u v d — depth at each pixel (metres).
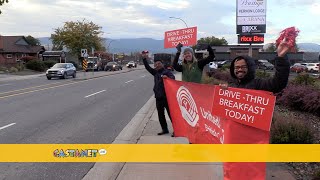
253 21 17.28
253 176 2.51
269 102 2.37
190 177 3.36
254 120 2.43
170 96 3.78
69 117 7.21
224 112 2.55
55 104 9.32
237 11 17.34
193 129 3.42
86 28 49.56
